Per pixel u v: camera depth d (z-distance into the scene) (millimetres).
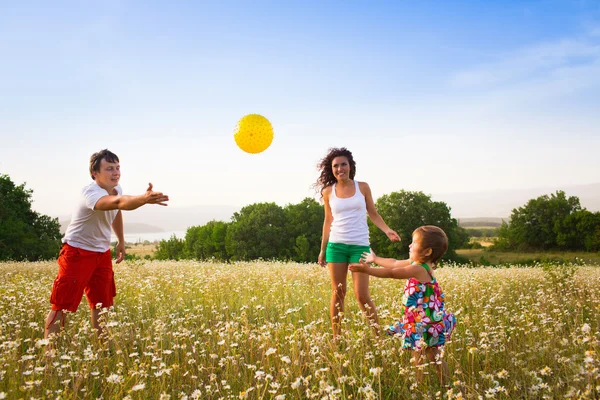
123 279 7984
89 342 4078
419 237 3725
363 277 4602
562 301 6109
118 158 4531
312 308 5391
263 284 7574
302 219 52812
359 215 4664
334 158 4852
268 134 4703
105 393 3127
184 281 7770
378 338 3807
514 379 3104
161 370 3119
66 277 4191
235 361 3406
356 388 3076
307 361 3541
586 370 2770
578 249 65000
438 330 3607
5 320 4547
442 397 2920
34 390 2887
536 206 69375
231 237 54281
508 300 6457
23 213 43781
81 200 4125
